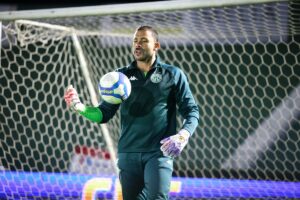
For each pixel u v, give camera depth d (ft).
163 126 32.78
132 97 33.19
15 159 88.28
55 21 51.03
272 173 88.28
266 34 59.52
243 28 53.98
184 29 56.75
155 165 31.94
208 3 39.96
